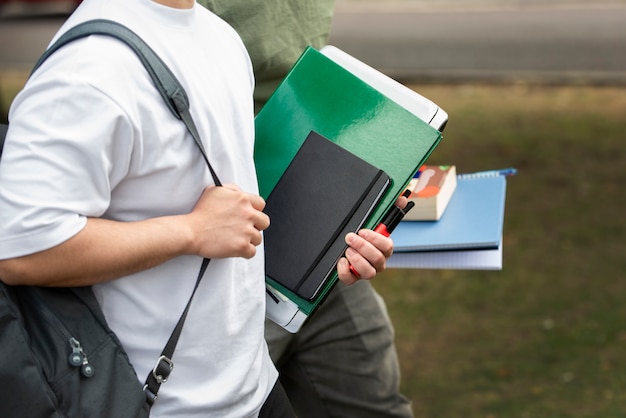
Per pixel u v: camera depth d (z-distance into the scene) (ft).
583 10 40.50
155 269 5.41
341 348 8.39
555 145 24.53
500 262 7.14
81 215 5.01
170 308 5.46
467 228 7.35
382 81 6.70
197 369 5.60
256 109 8.03
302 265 6.30
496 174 8.34
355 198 6.27
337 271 6.23
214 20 6.07
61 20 45.11
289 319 6.44
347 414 8.55
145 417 5.28
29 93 4.99
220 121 5.58
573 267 17.22
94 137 4.88
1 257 4.91
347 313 8.34
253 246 5.55
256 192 5.96
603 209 19.90
